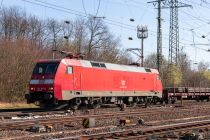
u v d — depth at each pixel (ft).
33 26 261.65
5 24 257.34
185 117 83.51
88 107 106.83
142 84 126.41
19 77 143.23
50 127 59.41
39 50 168.96
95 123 69.00
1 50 143.74
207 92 174.40
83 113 92.17
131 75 121.49
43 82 95.25
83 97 102.63
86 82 102.94
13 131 56.95
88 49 237.25
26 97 97.91
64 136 52.70
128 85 119.75
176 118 81.35
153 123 70.13
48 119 71.97
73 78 98.73
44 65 96.99
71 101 99.81
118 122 71.61
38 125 59.47
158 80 135.33
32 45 168.76
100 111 99.55
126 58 240.73
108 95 111.04
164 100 147.64
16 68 143.23
